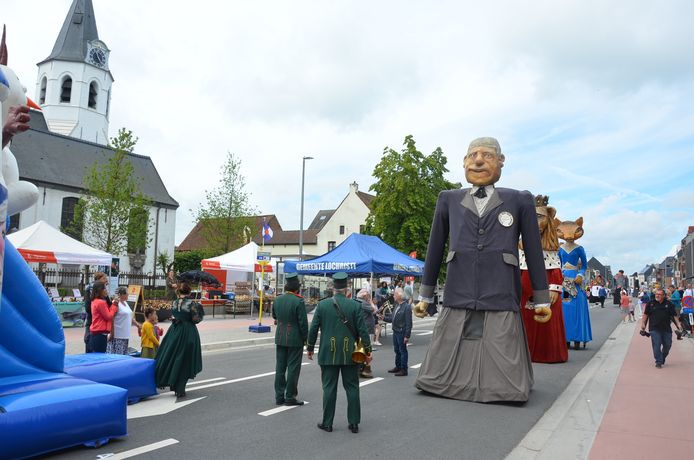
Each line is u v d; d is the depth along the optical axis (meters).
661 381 9.32
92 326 8.66
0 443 4.71
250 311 26.23
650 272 91.31
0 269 5.02
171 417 6.74
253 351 13.95
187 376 7.89
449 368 8.12
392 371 10.48
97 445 5.46
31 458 5.05
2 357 5.61
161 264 47.12
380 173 35.91
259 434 5.98
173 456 5.20
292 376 7.43
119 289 9.26
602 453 5.21
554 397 8.14
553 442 5.62
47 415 5.05
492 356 7.88
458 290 8.41
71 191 42.56
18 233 18.70
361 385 9.17
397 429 6.23
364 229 38.25
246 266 26.38
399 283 20.75
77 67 54.97
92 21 57.56
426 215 35.56
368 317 14.59
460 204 8.71
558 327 11.98
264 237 20.53
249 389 8.60
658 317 11.05
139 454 5.27
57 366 6.14
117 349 9.02
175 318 7.97
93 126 56.00
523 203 8.52
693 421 6.47
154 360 7.90
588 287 46.47
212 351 13.86
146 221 34.53
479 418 6.79
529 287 12.07
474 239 8.41
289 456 5.21
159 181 52.06
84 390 5.48
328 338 6.08
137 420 6.59
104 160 48.44
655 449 5.34
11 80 5.78
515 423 6.53
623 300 24.53
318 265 16.73
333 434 6.00
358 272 16.14
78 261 19.03
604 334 18.80
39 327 6.00
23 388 5.37
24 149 42.00
